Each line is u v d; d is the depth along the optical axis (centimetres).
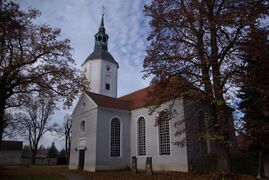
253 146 1970
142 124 2886
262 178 1723
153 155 2603
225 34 1499
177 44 1680
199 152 2347
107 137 2814
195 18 1542
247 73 1475
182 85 1619
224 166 1453
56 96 2066
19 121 4191
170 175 1978
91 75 3756
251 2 1399
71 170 2875
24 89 2031
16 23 1750
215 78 1427
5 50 1791
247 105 1817
